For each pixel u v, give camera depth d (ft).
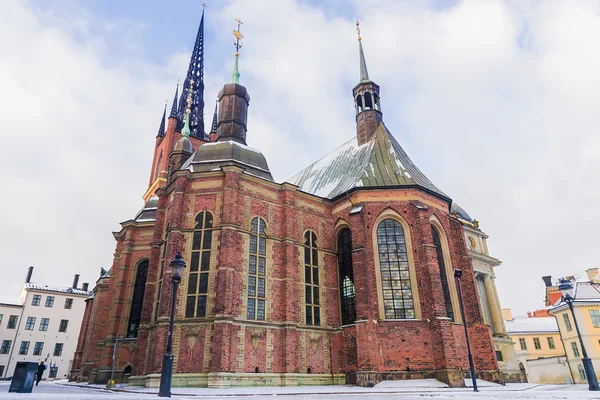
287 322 103.96
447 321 103.60
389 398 56.54
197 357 92.84
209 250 103.35
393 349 103.91
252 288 103.30
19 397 40.65
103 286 159.22
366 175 130.82
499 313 176.76
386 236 118.01
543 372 194.39
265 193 116.26
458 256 125.08
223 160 119.65
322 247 123.95
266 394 73.41
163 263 109.50
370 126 158.71
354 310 115.75
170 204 114.83
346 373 107.45
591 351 171.22
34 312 274.57
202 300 98.63
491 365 110.93
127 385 109.09
